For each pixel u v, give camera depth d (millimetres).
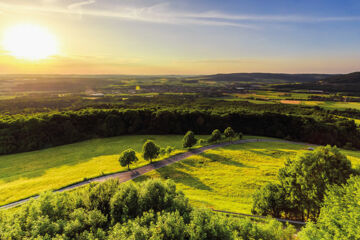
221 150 71375
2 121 76312
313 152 29406
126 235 16344
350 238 15789
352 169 27266
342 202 19141
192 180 47219
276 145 80875
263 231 18656
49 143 79375
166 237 16281
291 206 28156
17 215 19172
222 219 19031
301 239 17953
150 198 22109
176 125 101875
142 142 84812
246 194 40812
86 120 95000
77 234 16906
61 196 22031
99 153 69688
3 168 56031
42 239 15133
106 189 23812
